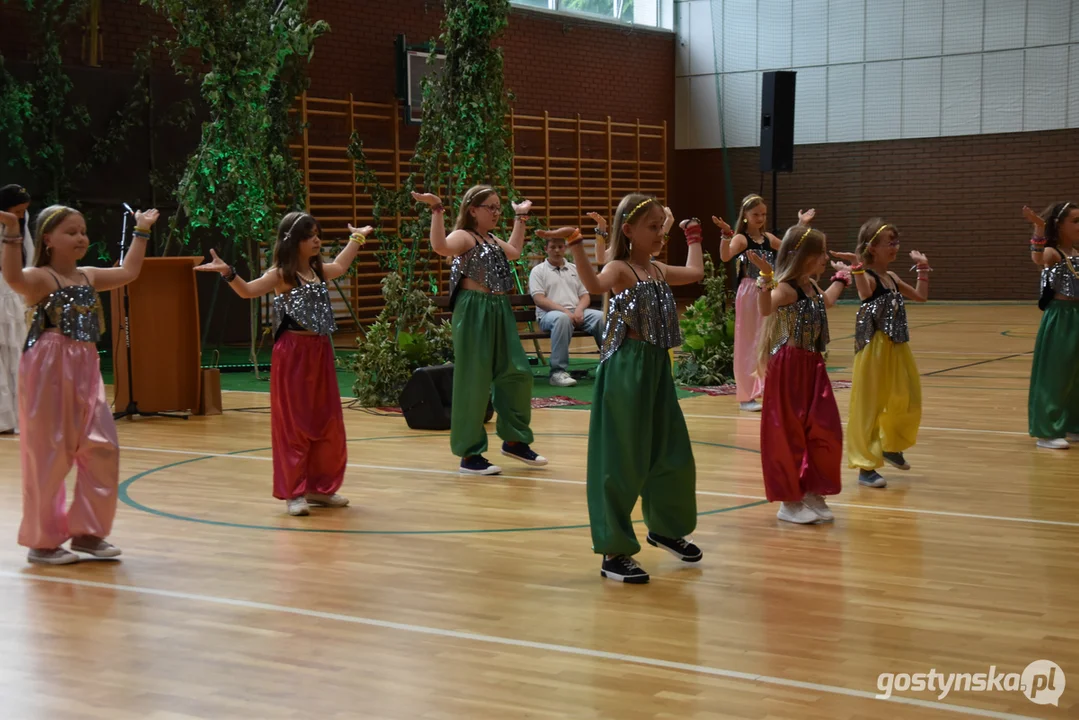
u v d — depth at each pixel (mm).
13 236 4312
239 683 3186
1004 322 15578
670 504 4320
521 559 4535
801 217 6375
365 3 15617
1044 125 17969
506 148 11766
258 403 9273
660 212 4234
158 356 8516
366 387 8984
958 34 18453
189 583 4219
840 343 13477
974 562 4422
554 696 3059
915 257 6117
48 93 12102
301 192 12336
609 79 19469
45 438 4441
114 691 3139
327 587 4148
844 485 5898
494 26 11453
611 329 4188
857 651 3406
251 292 5242
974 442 7109
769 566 4387
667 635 3568
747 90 20203
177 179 13078
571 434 7574
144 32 13406
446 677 3211
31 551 4539
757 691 3082
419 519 5246
